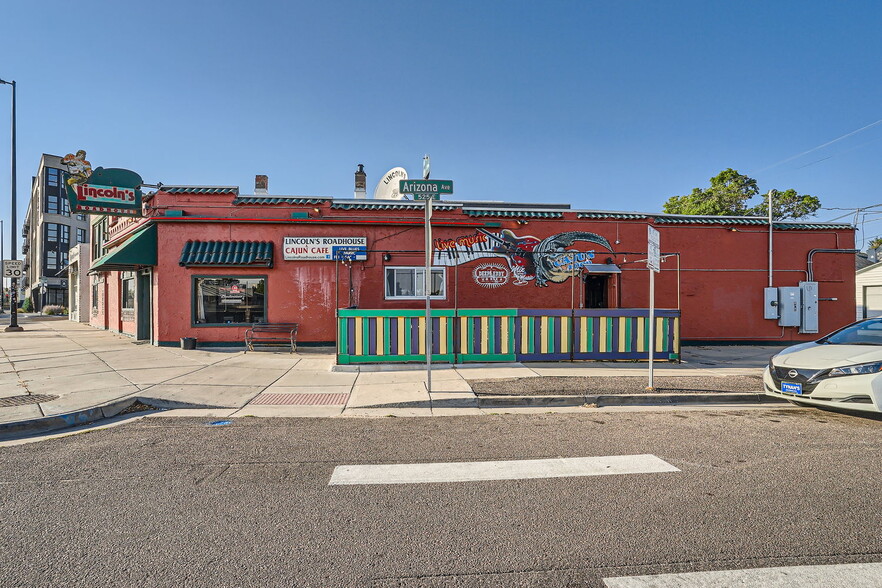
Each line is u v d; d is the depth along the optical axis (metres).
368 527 3.26
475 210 13.36
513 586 2.59
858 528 3.23
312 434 5.52
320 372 9.15
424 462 4.56
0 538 3.09
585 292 13.95
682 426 5.88
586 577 2.67
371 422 6.08
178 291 12.41
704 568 2.76
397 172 14.73
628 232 13.80
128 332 15.62
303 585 2.59
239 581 2.62
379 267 12.90
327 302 12.75
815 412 6.63
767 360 10.91
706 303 13.97
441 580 2.64
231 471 4.31
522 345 9.93
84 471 4.30
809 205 27.28
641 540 3.08
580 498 3.72
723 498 3.71
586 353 10.07
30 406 6.31
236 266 12.40
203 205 12.48
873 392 5.56
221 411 6.65
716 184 28.91
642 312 10.23
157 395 7.13
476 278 13.22
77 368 9.32
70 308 28.30
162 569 2.74
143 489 3.89
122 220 16.06
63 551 2.93
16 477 4.16
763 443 5.14
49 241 50.81
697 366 9.94
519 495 3.79
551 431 5.66
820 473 4.23
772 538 3.10
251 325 12.62
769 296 14.01
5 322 25.33
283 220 12.56
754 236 14.15
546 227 13.48
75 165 12.10
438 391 7.48
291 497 3.75
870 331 6.79
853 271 14.43
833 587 2.57
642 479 4.11
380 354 9.54
